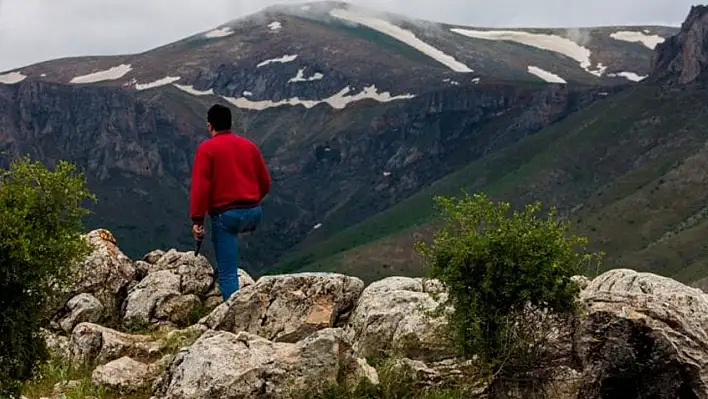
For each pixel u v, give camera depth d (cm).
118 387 1370
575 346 1261
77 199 1206
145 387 1373
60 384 1388
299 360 1245
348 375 1269
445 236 1296
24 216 1135
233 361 1252
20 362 1171
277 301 1645
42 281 1176
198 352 1281
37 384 1368
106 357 1511
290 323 1617
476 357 1305
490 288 1223
